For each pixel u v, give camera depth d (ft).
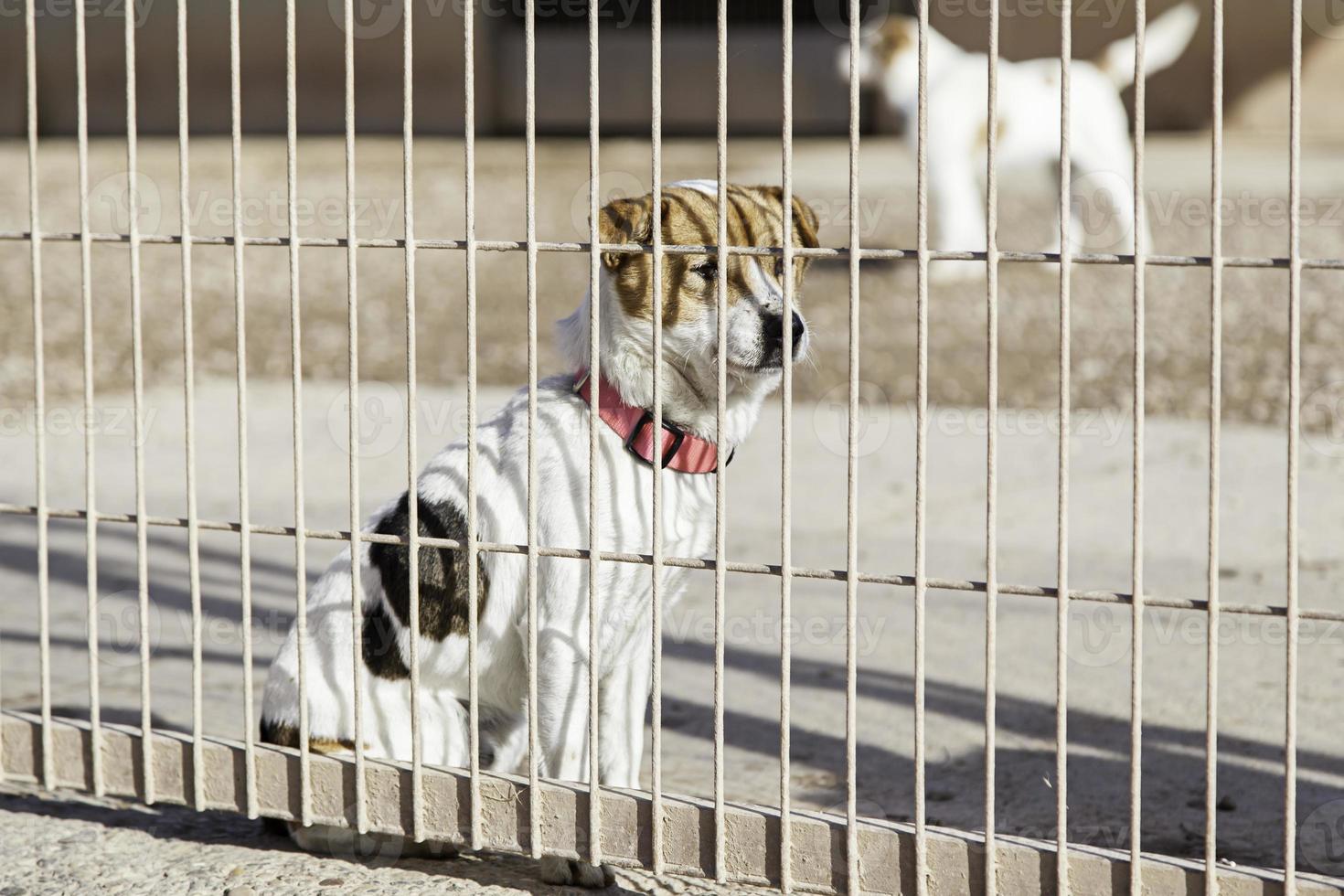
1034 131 51.34
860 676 20.33
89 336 12.92
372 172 80.43
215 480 31.65
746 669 20.66
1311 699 18.72
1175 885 10.32
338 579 14.05
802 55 96.94
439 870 13.25
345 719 13.38
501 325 49.16
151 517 12.87
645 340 13.08
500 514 13.20
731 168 77.97
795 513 28.91
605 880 12.96
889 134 94.38
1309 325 46.32
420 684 13.05
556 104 100.63
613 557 11.27
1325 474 30.55
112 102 103.71
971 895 10.88
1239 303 50.14
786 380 10.52
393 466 32.81
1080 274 55.62
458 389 39.27
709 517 13.80
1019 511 28.68
